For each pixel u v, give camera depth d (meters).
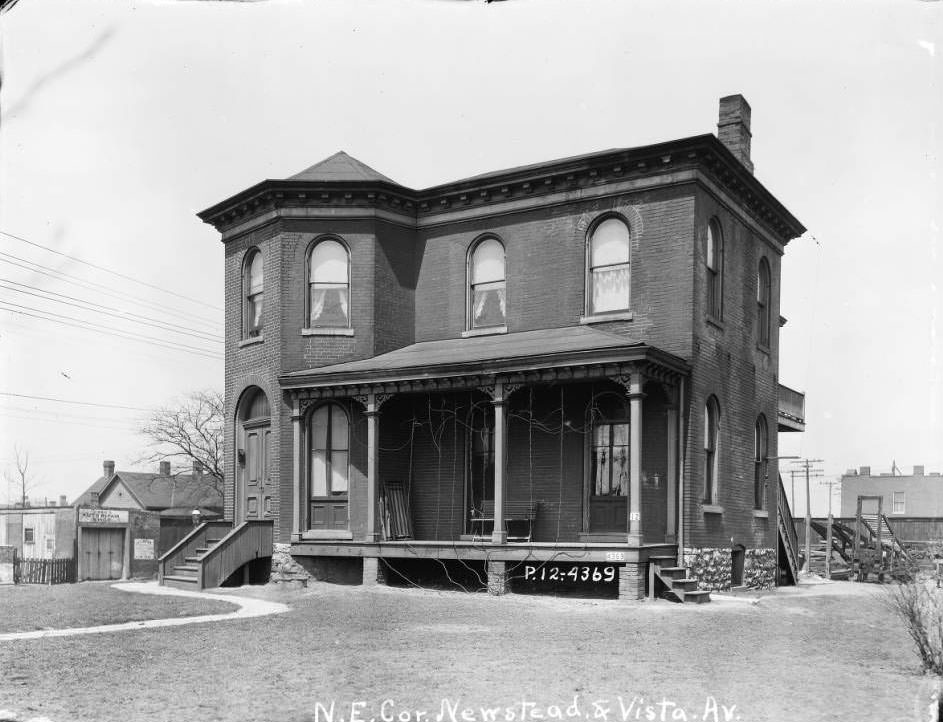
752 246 22.05
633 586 16.36
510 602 16.08
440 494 20.58
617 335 18.67
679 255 18.44
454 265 21.47
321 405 20.78
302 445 20.52
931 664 10.02
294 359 21.06
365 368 19.45
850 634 13.21
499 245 21.05
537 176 20.02
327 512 20.53
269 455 21.61
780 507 24.77
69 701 8.32
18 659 10.34
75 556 30.59
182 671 9.66
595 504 18.83
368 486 19.41
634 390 16.56
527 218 20.48
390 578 19.69
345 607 15.39
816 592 21.12
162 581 20.53
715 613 14.97
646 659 10.51
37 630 12.85
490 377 17.95
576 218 19.78
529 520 18.55
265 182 21.16
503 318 20.78
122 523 31.69
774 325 23.45
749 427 21.45
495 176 20.53
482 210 21.06
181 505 60.38
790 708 8.29
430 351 20.30
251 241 22.34
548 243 20.12
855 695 8.84
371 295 21.11
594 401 18.98
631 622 13.61
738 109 22.44
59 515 36.03
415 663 10.10
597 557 16.62
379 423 20.75
